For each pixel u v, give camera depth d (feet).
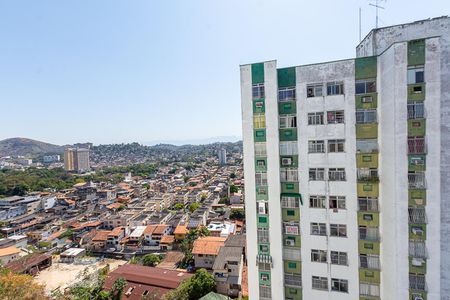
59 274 240.94
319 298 79.56
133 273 186.80
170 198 472.03
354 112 73.92
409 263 65.98
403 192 65.72
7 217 391.86
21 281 141.59
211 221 324.39
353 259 76.13
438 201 64.03
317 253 79.25
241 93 81.92
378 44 75.82
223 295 154.10
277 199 80.33
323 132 76.48
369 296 75.25
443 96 64.39
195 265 208.74
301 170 79.15
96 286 182.09
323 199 77.82
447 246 64.85
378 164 72.79
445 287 65.00
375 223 73.82
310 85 77.10
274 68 78.02
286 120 79.77
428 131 63.98
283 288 82.07
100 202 458.91
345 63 74.02
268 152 80.23
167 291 164.25
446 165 64.23
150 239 291.99
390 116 67.46
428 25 70.54
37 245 305.53
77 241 310.24
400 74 64.85
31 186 540.11
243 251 208.85
